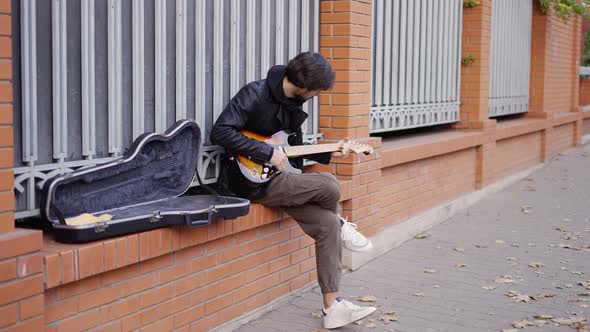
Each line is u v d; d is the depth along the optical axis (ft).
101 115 12.52
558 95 47.75
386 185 22.53
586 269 20.61
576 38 51.49
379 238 21.59
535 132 41.39
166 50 13.89
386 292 18.13
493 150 32.35
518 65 39.96
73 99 11.96
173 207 12.84
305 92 14.02
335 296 15.24
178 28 14.05
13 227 9.91
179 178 13.80
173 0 13.97
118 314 12.01
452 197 28.60
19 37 10.89
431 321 16.02
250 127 14.30
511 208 29.78
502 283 19.04
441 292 18.17
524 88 41.52
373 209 20.61
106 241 11.29
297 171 15.23
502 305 17.20
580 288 18.70
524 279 19.48
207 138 15.06
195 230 13.29
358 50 19.33
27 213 11.14
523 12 40.14
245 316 15.57
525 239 24.35
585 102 68.49
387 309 16.79
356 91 19.35
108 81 12.55
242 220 14.71
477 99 30.71
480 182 31.19
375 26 22.65
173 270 13.23
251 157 14.25
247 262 15.48
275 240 16.43
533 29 42.42
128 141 13.14
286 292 17.07
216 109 15.21
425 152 24.63
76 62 11.96
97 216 11.85
